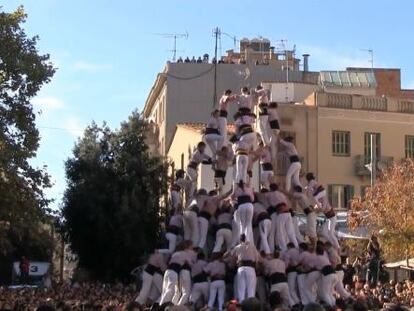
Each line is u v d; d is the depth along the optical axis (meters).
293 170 24.52
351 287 30.09
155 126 66.62
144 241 47.84
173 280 21.91
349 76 59.91
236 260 21.48
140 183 49.41
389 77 62.66
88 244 49.09
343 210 47.91
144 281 23.62
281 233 22.86
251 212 21.88
